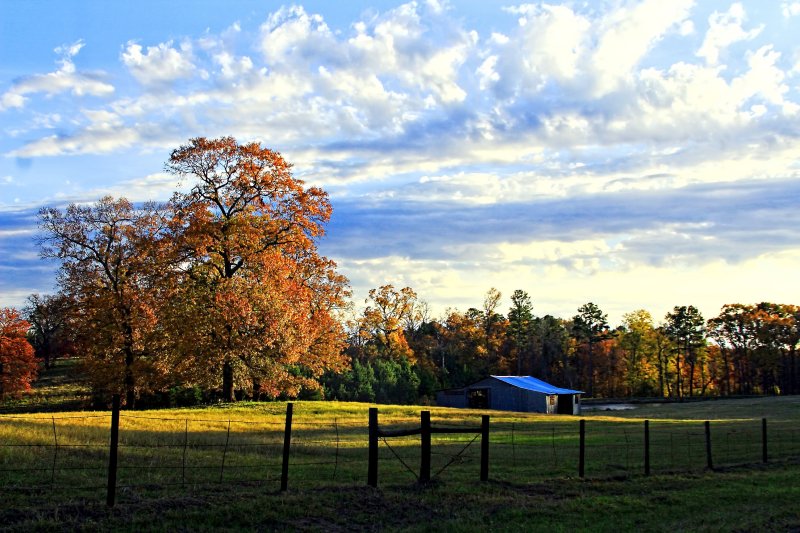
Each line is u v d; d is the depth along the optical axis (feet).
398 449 81.56
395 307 322.14
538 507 47.67
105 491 44.04
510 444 94.22
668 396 371.35
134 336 148.77
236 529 37.68
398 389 248.93
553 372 382.01
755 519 46.32
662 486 58.90
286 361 140.26
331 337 171.63
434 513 44.55
